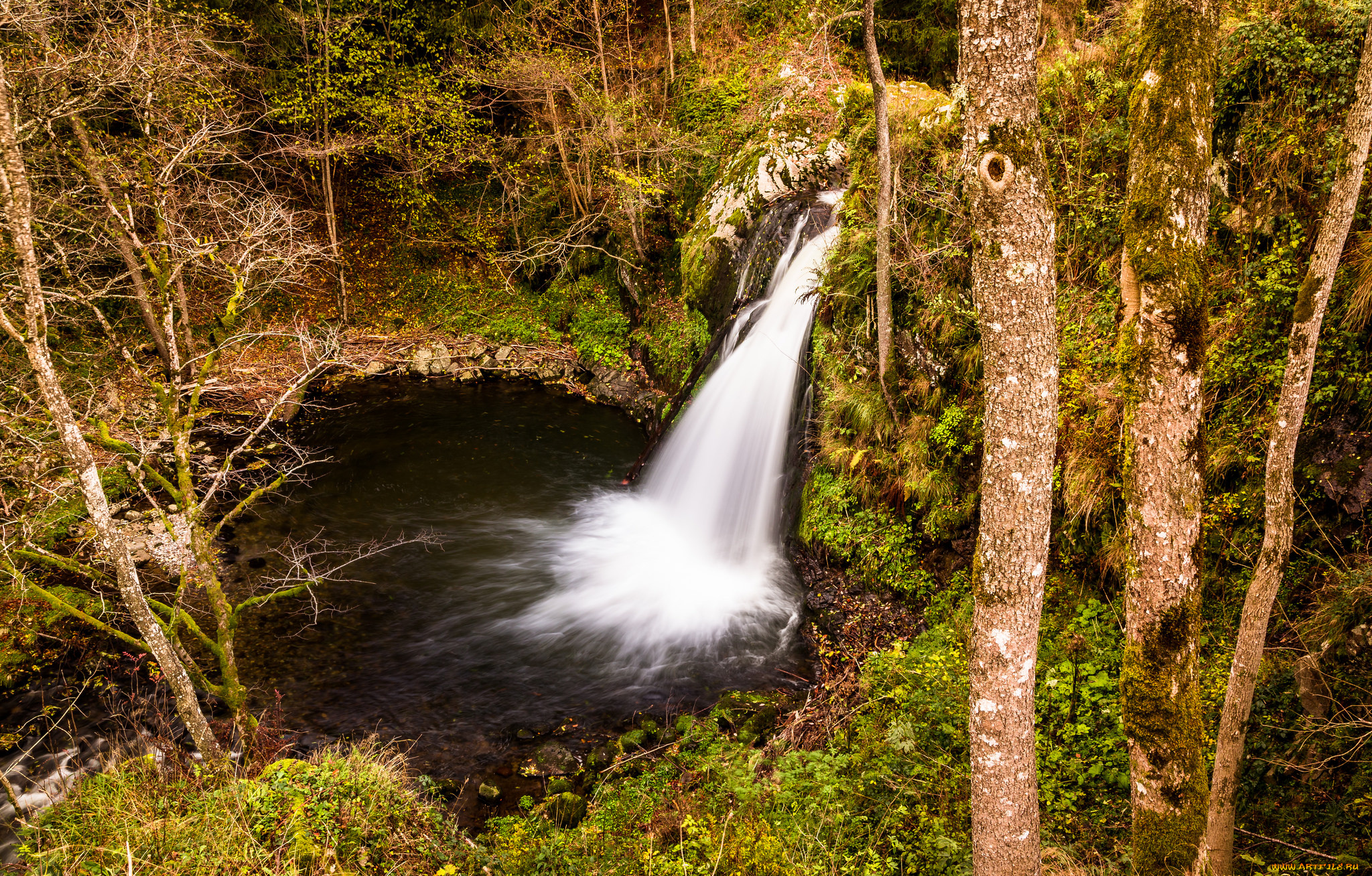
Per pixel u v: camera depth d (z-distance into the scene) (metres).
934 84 16.28
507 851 5.64
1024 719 3.35
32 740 7.17
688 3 18.41
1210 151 3.13
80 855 4.88
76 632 8.52
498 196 20.80
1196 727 3.26
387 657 8.54
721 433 11.79
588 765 6.92
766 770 6.45
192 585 9.45
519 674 8.23
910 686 6.84
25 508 7.73
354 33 17.45
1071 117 8.38
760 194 13.31
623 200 16.48
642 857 5.30
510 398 16.27
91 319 11.47
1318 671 4.91
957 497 8.43
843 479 9.41
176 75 10.27
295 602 9.47
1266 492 3.71
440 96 18.22
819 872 4.97
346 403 15.73
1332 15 6.18
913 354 9.01
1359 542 5.41
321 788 5.41
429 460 13.56
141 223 10.41
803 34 16.09
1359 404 5.60
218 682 8.04
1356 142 3.27
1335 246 3.37
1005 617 3.25
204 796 5.36
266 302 17.88
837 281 10.22
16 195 4.54
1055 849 4.79
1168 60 3.13
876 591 8.69
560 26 18.38
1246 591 5.97
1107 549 6.95
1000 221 2.97
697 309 14.87
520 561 10.61
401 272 19.64
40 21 7.04
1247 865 4.47
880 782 5.79
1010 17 2.80
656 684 7.99
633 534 11.40
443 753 7.11
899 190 9.25
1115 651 6.40
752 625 8.92
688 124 17.17
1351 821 4.37
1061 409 7.54
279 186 19.14
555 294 18.89
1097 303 7.79
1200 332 3.13
